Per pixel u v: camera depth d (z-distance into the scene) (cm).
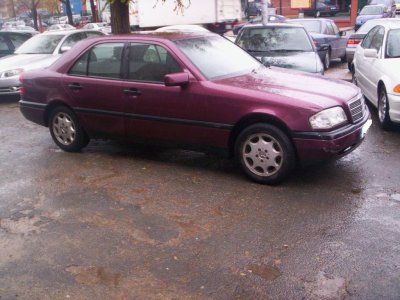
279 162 512
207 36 632
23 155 682
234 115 521
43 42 1187
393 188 509
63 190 539
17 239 428
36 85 680
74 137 667
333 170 567
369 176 546
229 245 401
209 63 571
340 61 1662
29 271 375
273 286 343
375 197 487
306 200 484
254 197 496
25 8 5509
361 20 3009
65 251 404
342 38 1564
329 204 473
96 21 2627
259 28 1022
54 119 680
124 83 592
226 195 504
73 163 633
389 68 733
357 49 992
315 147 489
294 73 611
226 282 350
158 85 567
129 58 594
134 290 345
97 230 438
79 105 641
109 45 614
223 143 539
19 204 505
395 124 725
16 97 1179
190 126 554
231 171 576
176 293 339
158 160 630
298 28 1006
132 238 420
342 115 505
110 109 612
